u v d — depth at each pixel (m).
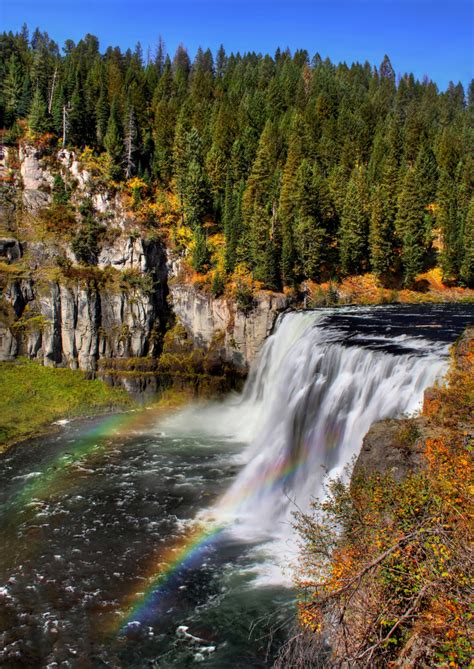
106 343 54.81
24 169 64.12
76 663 18.70
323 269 71.00
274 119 104.44
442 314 51.75
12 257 55.72
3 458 38.72
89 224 58.25
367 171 91.62
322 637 13.29
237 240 61.44
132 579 23.45
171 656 18.94
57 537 27.16
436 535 12.55
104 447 41.41
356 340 37.91
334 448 32.41
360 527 15.16
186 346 58.16
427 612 11.41
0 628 20.34
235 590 22.44
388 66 189.12
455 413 21.94
